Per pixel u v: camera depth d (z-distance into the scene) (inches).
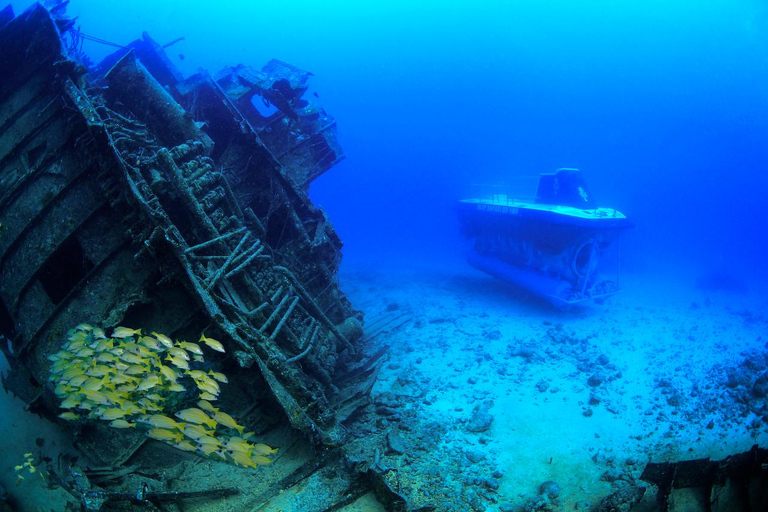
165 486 261.0
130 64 351.6
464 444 301.6
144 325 284.5
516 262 624.1
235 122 421.7
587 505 239.1
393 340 511.8
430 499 247.4
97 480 261.3
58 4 325.1
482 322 547.2
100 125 261.4
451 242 1437.0
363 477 246.4
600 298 554.6
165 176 310.2
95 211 288.4
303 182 514.3
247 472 272.8
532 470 272.7
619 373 385.7
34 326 292.4
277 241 458.3
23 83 305.4
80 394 235.9
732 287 620.7
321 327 392.2
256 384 289.7
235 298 294.8
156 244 263.1
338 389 387.2
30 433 321.7
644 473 218.4
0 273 305.1
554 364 413.4
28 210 292.5
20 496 269.4
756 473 220.1
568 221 504.4
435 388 382.6
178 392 278.2
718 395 335.3
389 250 1408.7
